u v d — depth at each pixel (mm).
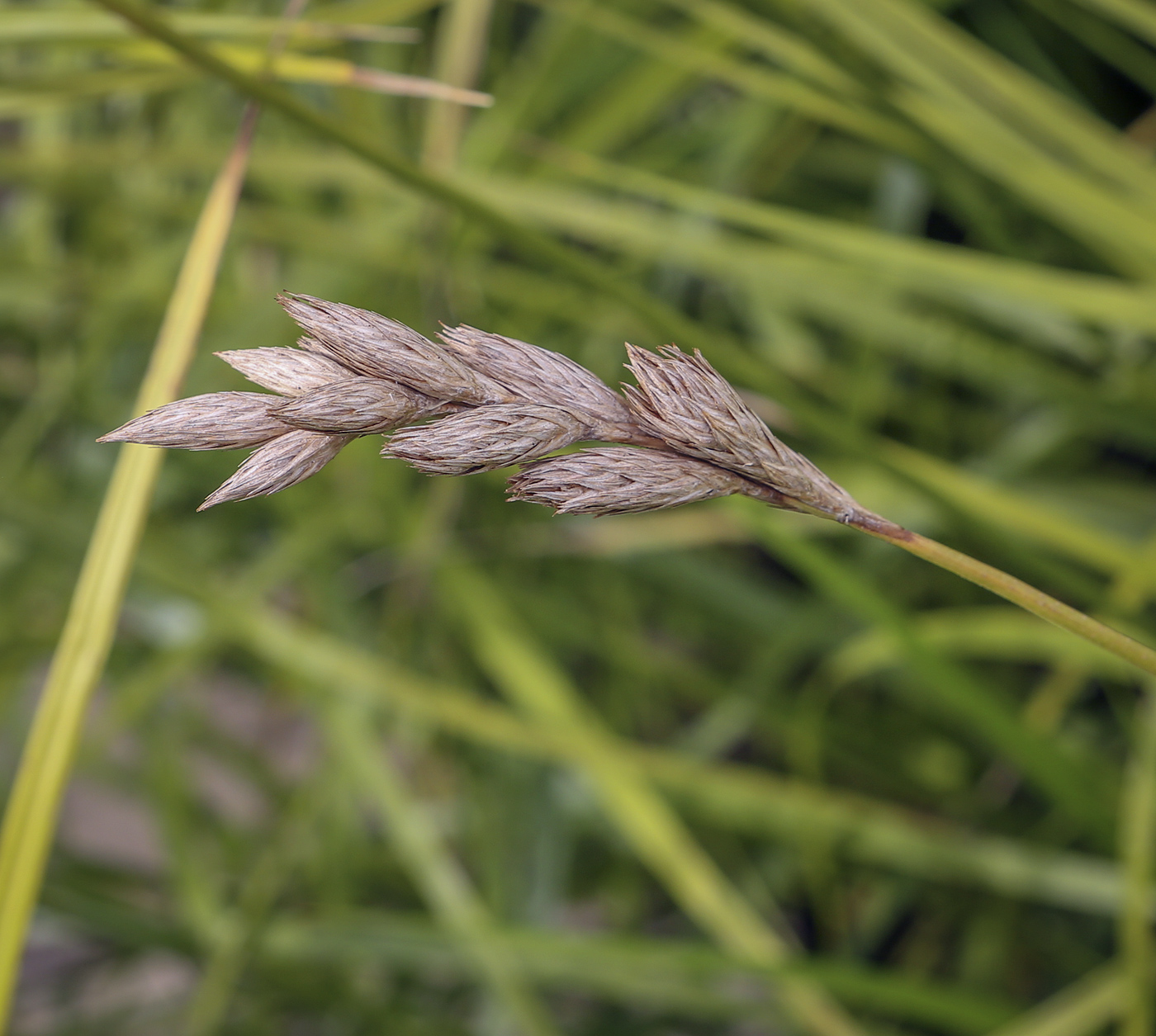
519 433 280
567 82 681
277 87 340
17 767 681
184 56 333
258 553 766
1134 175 456
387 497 683
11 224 860
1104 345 537
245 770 739
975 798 668
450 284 611
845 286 547
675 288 714
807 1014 495
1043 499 622
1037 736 449
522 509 708
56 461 784
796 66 526
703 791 576
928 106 479
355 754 585
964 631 522
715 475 283
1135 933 415
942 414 700
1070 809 458
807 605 653
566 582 748
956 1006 458
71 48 375
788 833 632
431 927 532
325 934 556
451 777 739
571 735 552
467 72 572
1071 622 283
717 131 696
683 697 765
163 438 278
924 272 478
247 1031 646
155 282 715
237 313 723
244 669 814
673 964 473
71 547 633
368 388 279
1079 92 683
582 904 750
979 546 614
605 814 630
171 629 664
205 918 585
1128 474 701
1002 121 476
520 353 285
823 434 417
